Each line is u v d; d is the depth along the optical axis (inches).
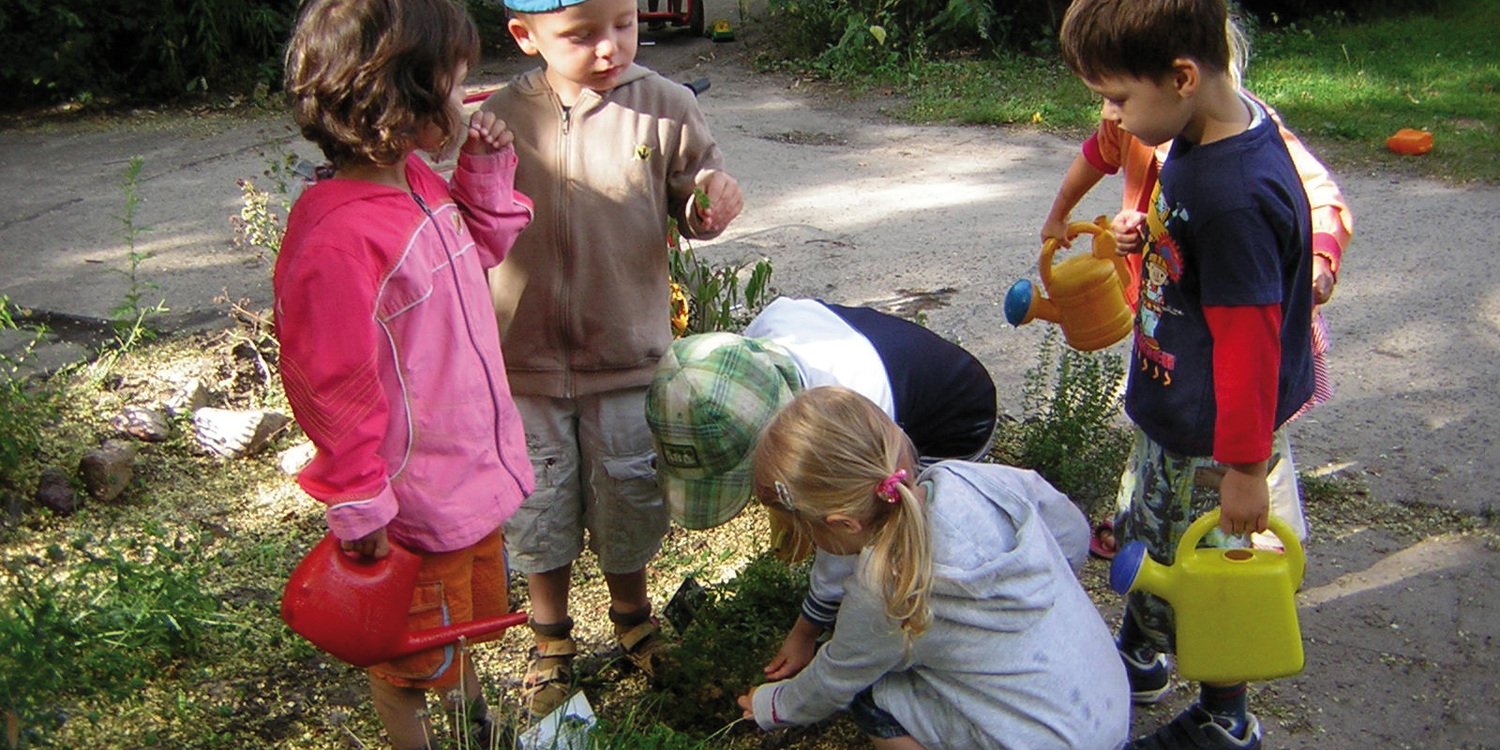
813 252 219.6
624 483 104.2
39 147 298.8
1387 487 143.3
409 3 78.1
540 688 107.6
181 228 231.0
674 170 100.9
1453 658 114.6
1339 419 159.5
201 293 196.1
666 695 108.1
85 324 182.1
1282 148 86.5
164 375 160.2
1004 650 87.2
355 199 79.7
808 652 99.9
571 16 90.9
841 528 84.6
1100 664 90.5
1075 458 139.9
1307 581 126.1
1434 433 155.6
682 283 149.0
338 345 77.6
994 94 337.7
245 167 276.8
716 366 91.0
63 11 327.9
